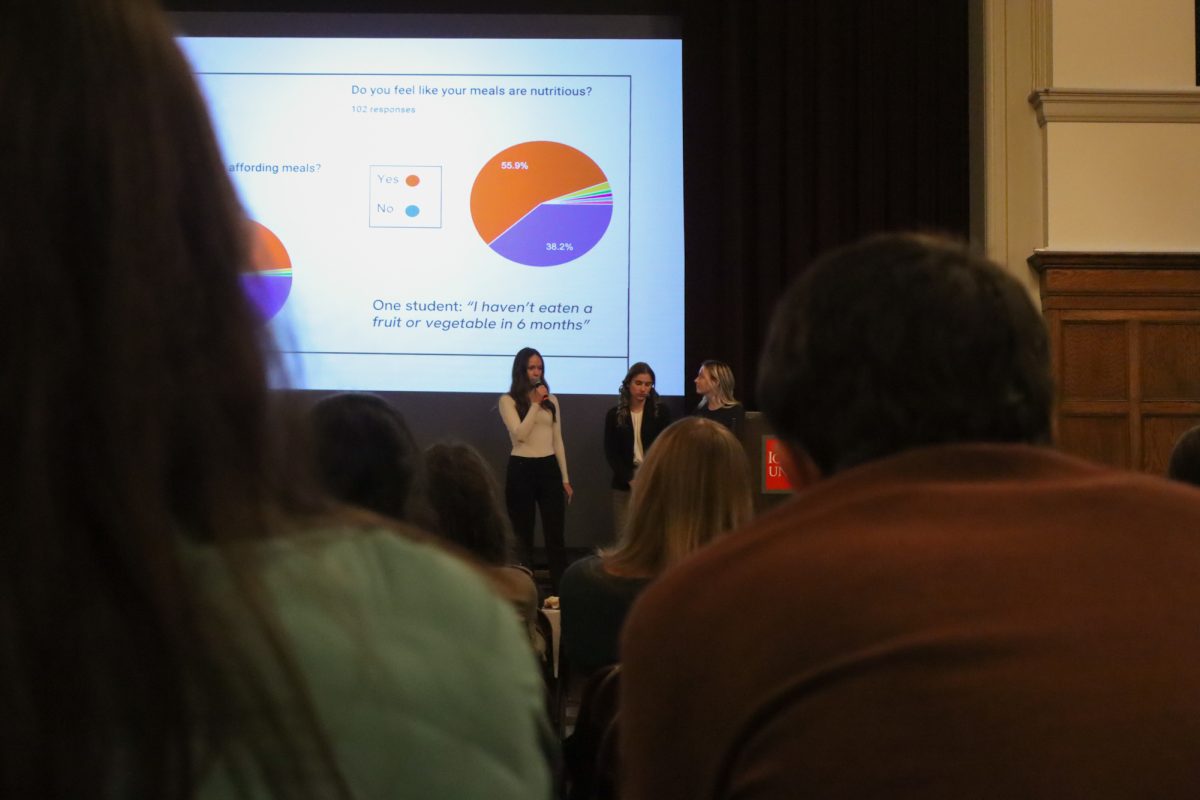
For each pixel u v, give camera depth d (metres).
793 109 6.67
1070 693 0.56
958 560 0.62
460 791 0.47
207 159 0.49
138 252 0.44
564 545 6.08
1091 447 6.11
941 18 6.71
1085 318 6.13
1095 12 6.23
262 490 0.49
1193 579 0.61
